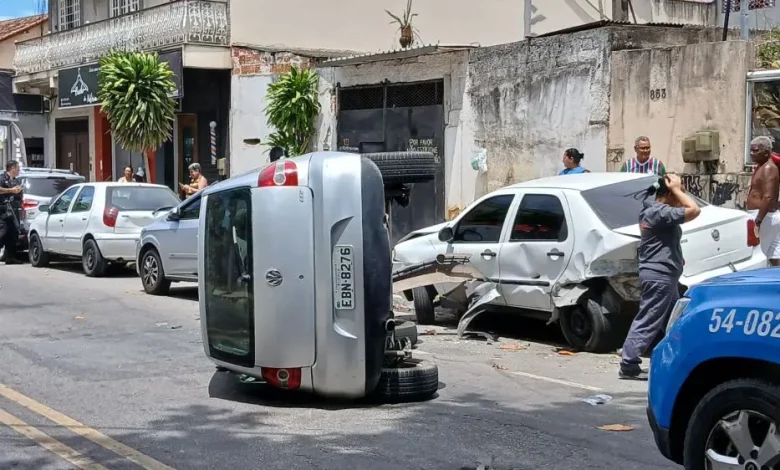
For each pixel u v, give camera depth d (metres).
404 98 17.52
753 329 4.39
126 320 11.62
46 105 30.08
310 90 19.41
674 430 4.91
